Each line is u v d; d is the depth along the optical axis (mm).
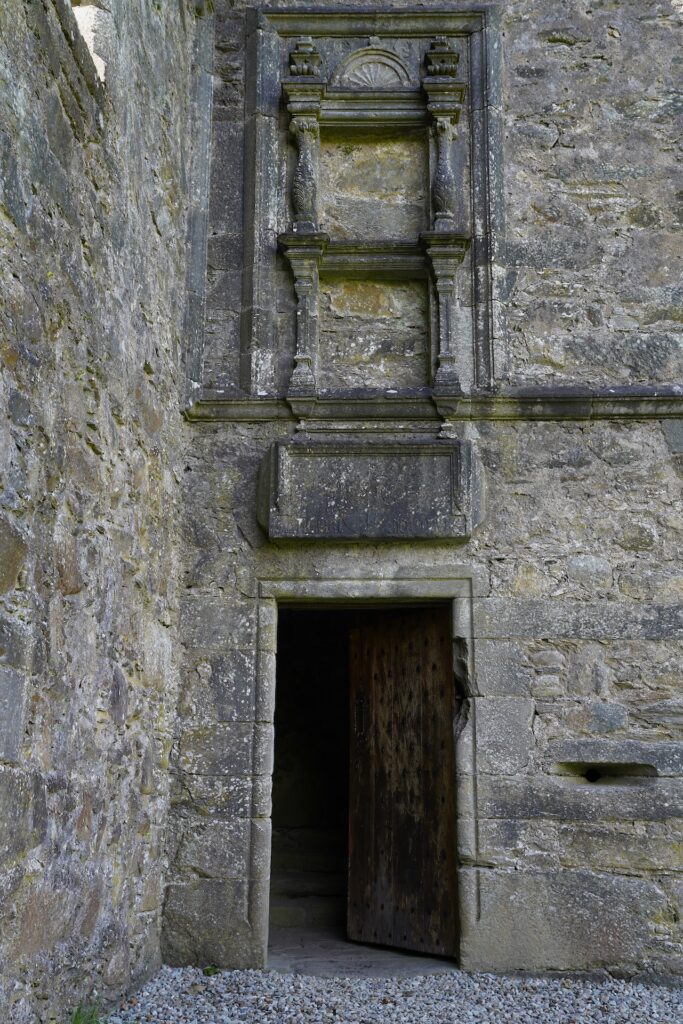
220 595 5176
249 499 5297
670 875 4789
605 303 5570
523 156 5781
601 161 5762
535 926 4770
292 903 6391
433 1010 4195
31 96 3201
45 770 3219
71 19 3561
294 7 5984
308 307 5508
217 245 5664
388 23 5961
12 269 3008
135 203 4480
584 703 5008
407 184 5793
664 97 5836
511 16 5984
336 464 5191
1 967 2834
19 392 3041
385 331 5594
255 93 5852
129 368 4328
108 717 3936
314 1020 4027
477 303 5551
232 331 5547
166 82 5148
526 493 5273
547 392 5324
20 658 2982
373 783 5582
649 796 4879
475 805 4910
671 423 5348
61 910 3361
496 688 5035
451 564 5180
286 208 5730
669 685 5012
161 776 4797
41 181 3283
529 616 5113
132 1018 3908
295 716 7852
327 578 5184
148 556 4582
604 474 5293
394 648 5609
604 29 5945
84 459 3693
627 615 5102
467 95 5883
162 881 4820
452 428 5324
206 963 4762
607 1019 4113
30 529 3107
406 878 5297
